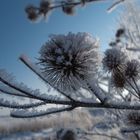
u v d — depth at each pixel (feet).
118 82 0.41
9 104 0.34
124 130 0.43
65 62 0.30
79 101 0.35
